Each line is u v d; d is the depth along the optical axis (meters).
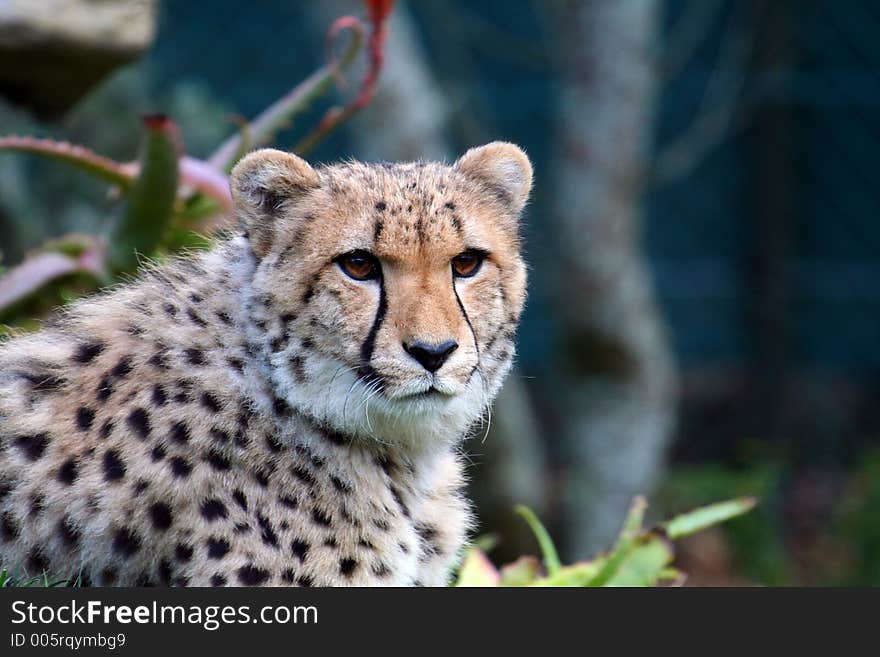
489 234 7.83
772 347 25.98
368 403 7.52
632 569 8.83
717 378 26.52
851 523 23.23
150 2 10.71
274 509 7.35
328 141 23.91
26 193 19.98
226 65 24.47
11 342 8.01
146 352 7.55
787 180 25.52
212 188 10.03
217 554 7.17
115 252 9.93
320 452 7.58
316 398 7.53
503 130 25.50
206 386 7.44
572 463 21.95
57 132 18.56
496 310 7.93
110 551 7.32
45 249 10.46
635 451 21.58
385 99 20.08
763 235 25.75
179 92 20.38
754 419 26.05
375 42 10.70
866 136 25.61
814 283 26.31
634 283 21.14
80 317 7.94
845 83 25.22
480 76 25.48
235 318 7.66
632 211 20.97
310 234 7.50
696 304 26.53
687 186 26.17
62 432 7.44
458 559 8.62
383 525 7.66
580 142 20.61
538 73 25.30
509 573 9.01
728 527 22.61
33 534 7.43
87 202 20.19
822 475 25.50
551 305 24.14
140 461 7.25
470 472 21.38
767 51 24.55
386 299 7.45
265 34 24.39
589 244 20.64
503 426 21.05
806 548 23.83
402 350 7.39
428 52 25.02
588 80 20.50
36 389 7.60
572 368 21.69
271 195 7.72
